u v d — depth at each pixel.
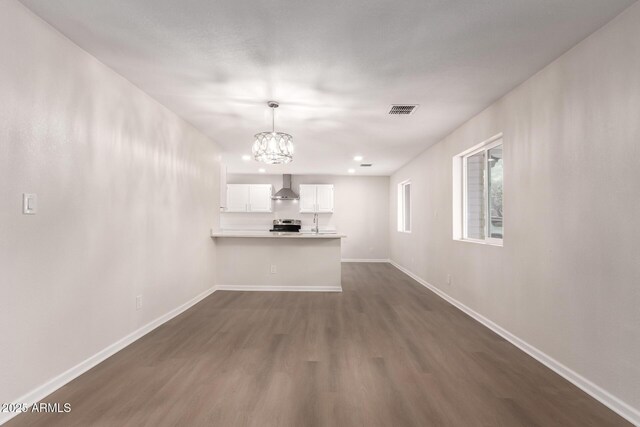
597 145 2.21
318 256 5.55
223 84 3.13
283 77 2.97
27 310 2.05
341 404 2.12
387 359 2.80
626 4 1.95
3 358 1.90
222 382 2.39
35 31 2.09
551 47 2.45
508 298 3.29
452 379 2.46
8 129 1.92
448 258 4.88
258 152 3.74
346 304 4.62
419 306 4.53
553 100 2.65
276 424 1.91
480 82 3.07
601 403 2.14
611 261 2.10
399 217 8.41
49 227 2.21
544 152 2.76
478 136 3.93
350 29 2.24
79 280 2.47
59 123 2.29
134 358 2.78
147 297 3.43
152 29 2.25
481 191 4.36
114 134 2.88
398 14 2.08
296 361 2.75
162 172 3.71
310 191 8.90
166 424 1.90
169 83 3.12
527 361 2.77
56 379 2.26
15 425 1.87
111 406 2.07
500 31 2.25
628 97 1.98
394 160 6.96
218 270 5.57
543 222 2.76
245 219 9.12
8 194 1.92
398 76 2.94
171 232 3.93
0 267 1.88
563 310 2.52
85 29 2.25
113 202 2.87
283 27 2.22
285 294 5.24
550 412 2.04
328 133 4.84
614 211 2.08
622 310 2.02
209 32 2.28
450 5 1.99
